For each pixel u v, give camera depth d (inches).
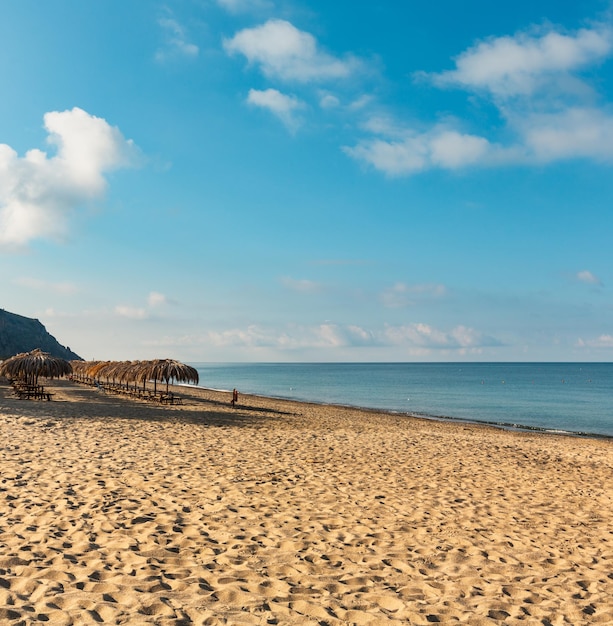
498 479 431.8
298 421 870.4
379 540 250.5
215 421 768.9
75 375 1945.1
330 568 209.6
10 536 223.0
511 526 290.0
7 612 148.0
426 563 223.8
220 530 250.4
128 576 184.4
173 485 337.7
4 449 433.7
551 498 370.0
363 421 997.2
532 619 172.2
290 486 357.1
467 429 1018.7
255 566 205.5
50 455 418.9
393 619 163.8
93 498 292.8
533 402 2048.5
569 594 197.6
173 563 202.7
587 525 302.4
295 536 248.8
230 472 391.9
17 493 293.7
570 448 721.6
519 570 221.9
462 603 181.6
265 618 157.4
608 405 1909.4
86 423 637.3
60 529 237.8
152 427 644.1
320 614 163.8
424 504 328.5
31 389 1004.6
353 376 5265.8
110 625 144.7
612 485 438.9
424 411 1584.6
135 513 269.3
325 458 485.1
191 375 1074.7
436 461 506.3
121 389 1371.8
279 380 4156.0
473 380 4320.9
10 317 4936.0
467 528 280.7
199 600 167.3
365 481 390.0
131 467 388.8
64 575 181.9
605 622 172.9
